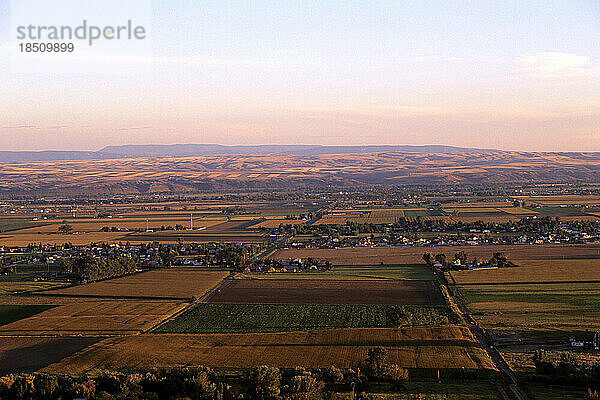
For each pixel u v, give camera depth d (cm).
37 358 10856
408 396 8775
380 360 9625
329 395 8600
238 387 9125
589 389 8706
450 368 10000
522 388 9100
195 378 8862
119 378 9006
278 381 8719
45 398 8594
